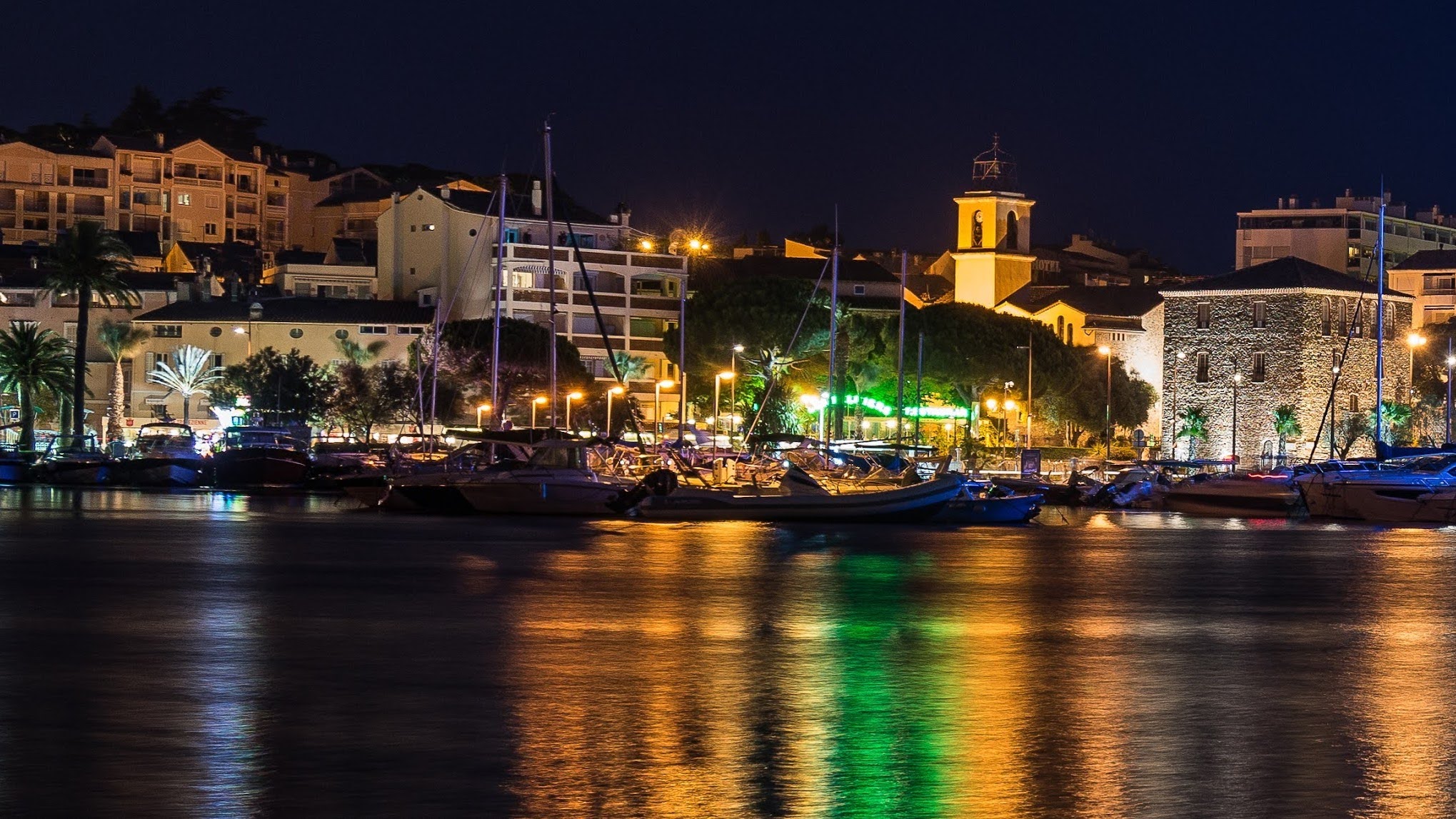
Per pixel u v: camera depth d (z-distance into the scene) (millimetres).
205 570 58781
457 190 192750
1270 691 36156
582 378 159125
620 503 87500
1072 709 33938
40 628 43688
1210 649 42219
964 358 165625
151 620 45375
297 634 43000
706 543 72438
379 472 102125
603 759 29156
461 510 89250
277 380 166125
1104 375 179000
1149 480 111312
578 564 61938
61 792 26844
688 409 168000
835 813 25891
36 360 152500
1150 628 46125
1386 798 27047
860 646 41906
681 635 43344
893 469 99188
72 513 90125
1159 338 199250
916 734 31359
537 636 42906
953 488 85500
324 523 83000
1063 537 81188
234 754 29375
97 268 143125
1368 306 178500
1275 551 73375
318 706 33469
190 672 37188
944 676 37594
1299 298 173375
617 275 181250
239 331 179625
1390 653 41844
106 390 186750
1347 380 176125
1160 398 193125
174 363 181875
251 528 79750
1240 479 101312
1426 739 31312
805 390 160000
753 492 86125
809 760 29172
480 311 177375
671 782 27641
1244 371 176125
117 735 30734
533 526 81875
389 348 178250
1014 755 29750
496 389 111688
